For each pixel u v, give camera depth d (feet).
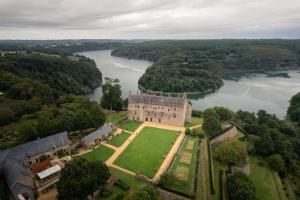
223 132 388.16
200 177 269.44
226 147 321.52
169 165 284.61
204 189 254.06
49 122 344.49
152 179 260.21
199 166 287.48
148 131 400.26
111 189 243.40
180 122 431.84
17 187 216.54
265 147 365.61
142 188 226.17
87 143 328.08
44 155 293.43
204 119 392.27
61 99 529.45
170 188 245.04
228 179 271.69
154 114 445.78
